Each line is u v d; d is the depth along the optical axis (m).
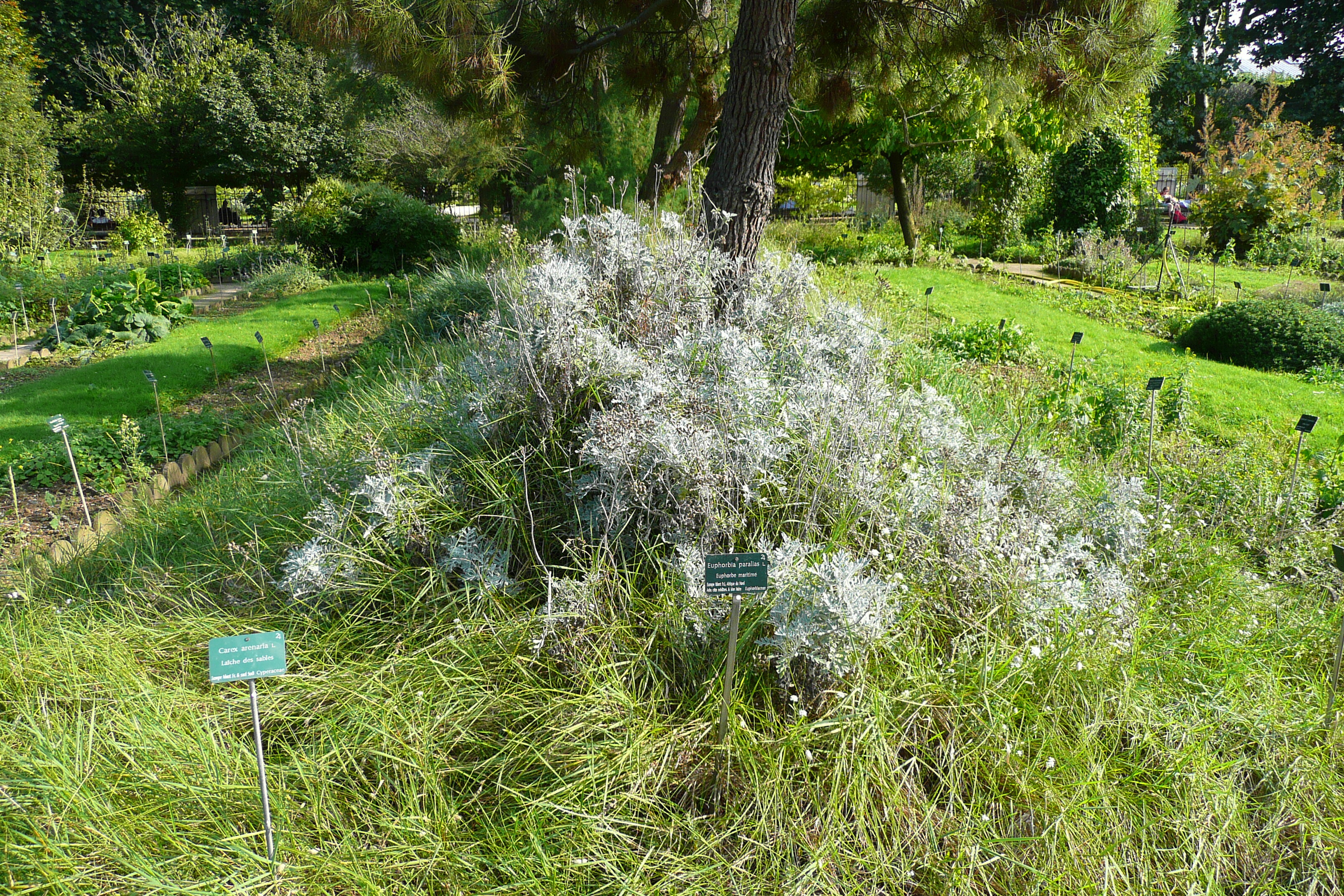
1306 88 30.56
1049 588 3.04
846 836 2.40
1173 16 5.54
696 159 8.51
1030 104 6.63
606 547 3.15
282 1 5.16
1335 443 6.02
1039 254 17.86
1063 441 5.17
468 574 3.16
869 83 7.08
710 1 7.34
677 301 4.16
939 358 6.85
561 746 2.63
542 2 6.44
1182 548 3.80
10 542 4.77
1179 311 11.21
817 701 2.79
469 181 22.16
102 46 29.09
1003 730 2.60
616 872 2.27
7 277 13.19
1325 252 16.16
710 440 3.20
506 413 3.70
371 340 9.34
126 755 2.50
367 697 2.77
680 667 2.90
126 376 8.39
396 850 2.32
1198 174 26.33
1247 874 2.50
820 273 10.90
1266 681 3.03
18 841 2.24
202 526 4.24
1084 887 2.31
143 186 27.06
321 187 16.00
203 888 2.17
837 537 3.16
